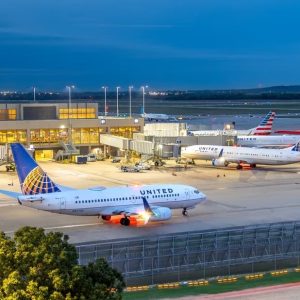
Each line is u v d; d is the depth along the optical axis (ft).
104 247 199.93
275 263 216.74
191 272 204.95
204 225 272.10
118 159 506.89
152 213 261.44
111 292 125.39
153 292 192.24
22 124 521.24
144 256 201.05
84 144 547.49
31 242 123.13
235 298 186.60
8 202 327.06
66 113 553.64
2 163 457.27
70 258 122.93
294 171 455.22
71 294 115.96
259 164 476.13
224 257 210.59
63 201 259.39
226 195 350.02
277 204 323.98
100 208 266.57
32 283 114.01
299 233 224.12
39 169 257.96
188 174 435.94
